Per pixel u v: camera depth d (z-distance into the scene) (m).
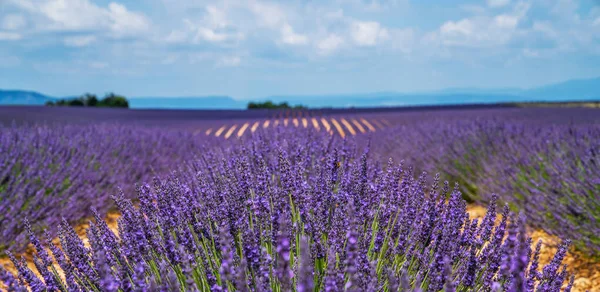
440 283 1.79
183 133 11.13
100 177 5.69
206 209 2.32
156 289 1.58
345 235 1.98
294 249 2.05
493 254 1.89
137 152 7.47
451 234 2.00
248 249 1.83
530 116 14.01
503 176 5.35
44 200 4.61
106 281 1.36
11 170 4.99
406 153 7.80
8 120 15.66
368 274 1.84
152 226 2.06
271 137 5.43
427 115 17.34
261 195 2.28
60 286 1.80
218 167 3.24
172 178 2.71
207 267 1.84
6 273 1.31
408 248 2.14
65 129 8.27
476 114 16.30
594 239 3.98
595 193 4.03
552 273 1.90
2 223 4.05
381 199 2.41
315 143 4.40
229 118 22.06
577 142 5.79
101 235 2.01
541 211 4.56
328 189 2.46
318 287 1.86
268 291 1.67
